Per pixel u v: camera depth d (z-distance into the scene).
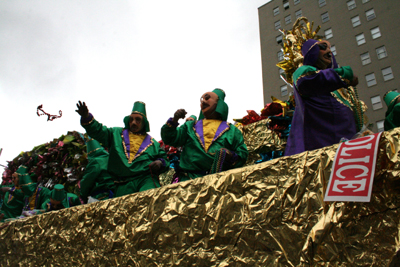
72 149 8.78
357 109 3.80
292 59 5.42
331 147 2.59
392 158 2.23
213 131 4.69
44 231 4.55
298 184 2.63
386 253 2.11
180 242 3.15
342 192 2.25
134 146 5.11
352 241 2.24
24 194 7.76
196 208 3.17
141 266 3.35
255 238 2.69
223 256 2.82
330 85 3.29
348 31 27.98
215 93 5.23
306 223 2.48
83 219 4.16
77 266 3.94
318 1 30.69
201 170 4.44
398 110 3.83
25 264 4.55
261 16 33.88
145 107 5.66
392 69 24.98
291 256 2.46
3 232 5.07
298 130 3.68
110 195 6.26
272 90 29.20
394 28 25.98
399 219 2.13
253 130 6.79
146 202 3.62
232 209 2.93
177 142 4.61
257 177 2.90
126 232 3.64
